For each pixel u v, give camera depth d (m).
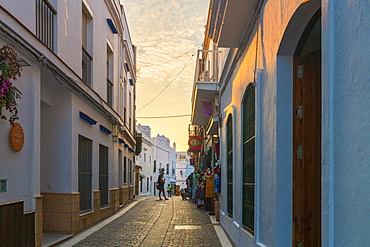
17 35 6.05
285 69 4.82
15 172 6.21
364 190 2.45
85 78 11.25
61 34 8.59
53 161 9.10
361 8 2.51
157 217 13.06
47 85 8.64
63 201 8.98
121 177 17.86
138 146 27.17
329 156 2.92
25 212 6.42
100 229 10.22
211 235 9.30
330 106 2.92
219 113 11.85
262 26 5.69
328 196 2.91
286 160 4.75
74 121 9.41
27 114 6.71
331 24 2.94
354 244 2.55
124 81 18.97
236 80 8.45
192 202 20.59
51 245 7.59
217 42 7.97
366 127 2.44
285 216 4.71
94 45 11.81
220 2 6.55
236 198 8.16
